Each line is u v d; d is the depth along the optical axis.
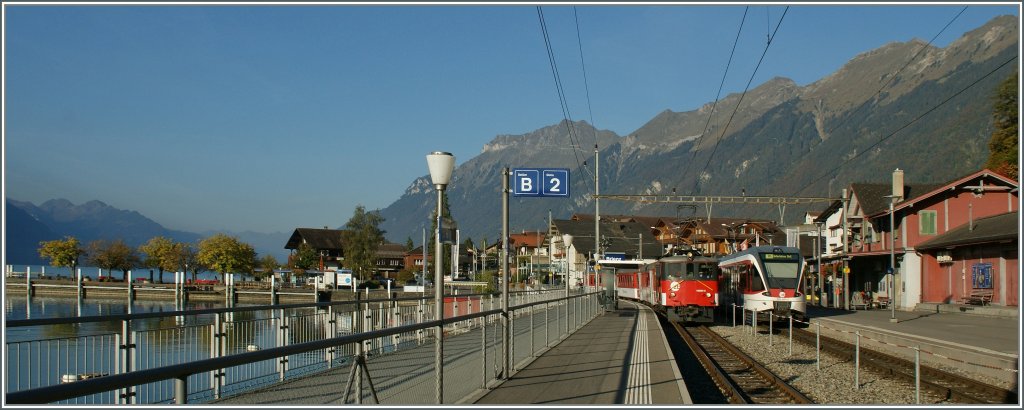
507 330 14.09
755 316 29.78
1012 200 46.00
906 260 46.81
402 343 9.58
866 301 49.94
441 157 11.95
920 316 37.88
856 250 56.66
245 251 98.00
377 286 93.75
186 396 5.30
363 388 7.71
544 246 112.69
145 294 86.06
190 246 100.56
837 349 23.17
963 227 44.69
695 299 34.62
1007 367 17.19
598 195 44.25
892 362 20.86
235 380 9.54
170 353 11.95
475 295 26.19
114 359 10.85
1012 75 59.84
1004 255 38.31
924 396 14.90
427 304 23.80
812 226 61.56
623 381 13.78
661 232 103.88
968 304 40.84
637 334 24.69
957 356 19.62
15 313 56.19
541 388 12.88
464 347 11.96
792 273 32.47
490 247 133.75
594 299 36.25
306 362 8.43
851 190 57.44
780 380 16.12
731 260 37.25
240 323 13.82
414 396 9.41
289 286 91.31
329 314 17.83
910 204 46.50
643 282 49.62
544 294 36.12
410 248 136.88
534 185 21.89
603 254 65.12
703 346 25.58
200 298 83.88
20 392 4.02
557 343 21.19
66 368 10.01
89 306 71.69
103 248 98.81
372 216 102.25
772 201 44.44
